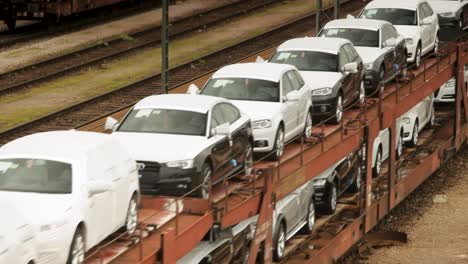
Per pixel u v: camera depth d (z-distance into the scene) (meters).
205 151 43.03
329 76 60.00
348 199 57.91
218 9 113.50
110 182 37.09
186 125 44.66
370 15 77.25
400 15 76.94
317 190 53.53
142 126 44.81
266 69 54.53
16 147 37.19
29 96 73.00
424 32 77.06
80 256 34.97
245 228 43.56
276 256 46.91
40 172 35.94
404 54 72.50
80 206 35.03
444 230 60.50
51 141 37.66
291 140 51.97
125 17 107.38
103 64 84.75
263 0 120.50
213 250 40.12
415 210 64.00
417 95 65.69
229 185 45.69
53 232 33.38
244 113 49.25
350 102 62.22
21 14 97.19
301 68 60.88
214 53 88.44
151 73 81.81
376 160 61.31
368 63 66.81
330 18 98.44
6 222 30.97
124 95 72.94
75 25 100.88
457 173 72.25
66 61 85.00
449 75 72.38
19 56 86.19
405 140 69.00
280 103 52.56
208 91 53.47
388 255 55.69
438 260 55.31
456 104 72.12
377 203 56.81
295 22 105.31
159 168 42.22
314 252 48.97
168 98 46.75
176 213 37.44
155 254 35.81
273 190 44.28
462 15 92.19
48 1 95.81
